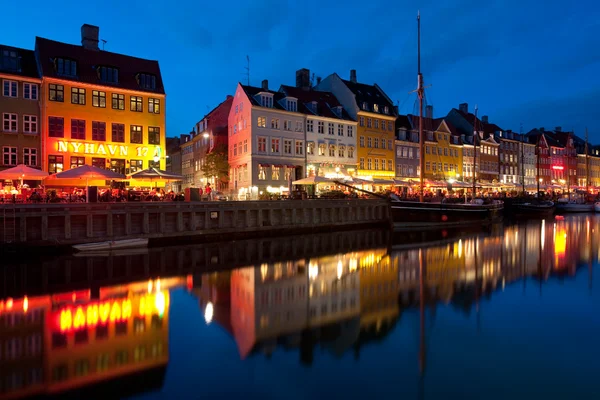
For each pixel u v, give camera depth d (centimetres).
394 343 1028
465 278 1764
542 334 1095
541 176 8788
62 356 918
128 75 3559
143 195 2728
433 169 6247
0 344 980
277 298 1412
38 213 2119
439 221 3828
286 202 3084
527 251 2502
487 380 841
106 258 2067
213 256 2191
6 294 1427
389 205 3631
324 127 4841
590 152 10438
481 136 7175
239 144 4516
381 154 5444
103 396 751
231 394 766
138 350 955
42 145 3106
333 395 769
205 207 2673
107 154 3359
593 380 838
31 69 3172
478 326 1157
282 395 766
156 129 3594
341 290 1539
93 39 3569
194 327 1113
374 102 5488
